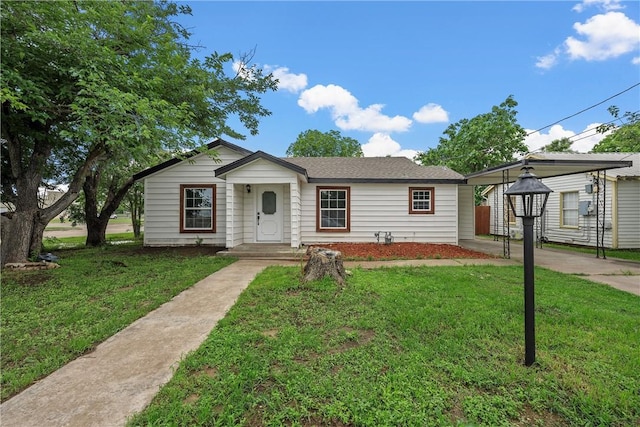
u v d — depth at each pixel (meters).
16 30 5.54
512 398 2.12
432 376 2.37
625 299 4.50
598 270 6.84
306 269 5.63
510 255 9.12
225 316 3.78
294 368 2.48
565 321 3.53
